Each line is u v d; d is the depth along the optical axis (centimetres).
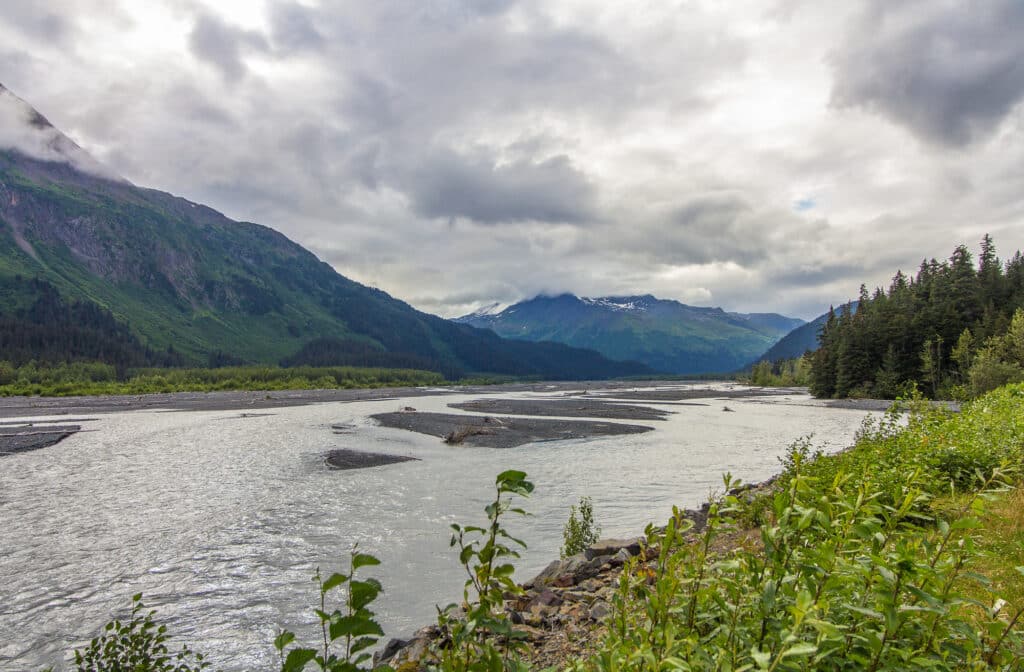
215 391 12600
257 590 1380
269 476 2809
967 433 1198
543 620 796
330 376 15812
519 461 3266
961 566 296
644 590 330
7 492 2453
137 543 1744
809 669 250
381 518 2006
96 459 3322
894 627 241
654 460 3275
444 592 1323
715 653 277
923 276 10781
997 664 333
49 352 14700
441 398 10700
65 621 1219
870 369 9194
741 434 4597
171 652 1080
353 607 253
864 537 291
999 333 7388
